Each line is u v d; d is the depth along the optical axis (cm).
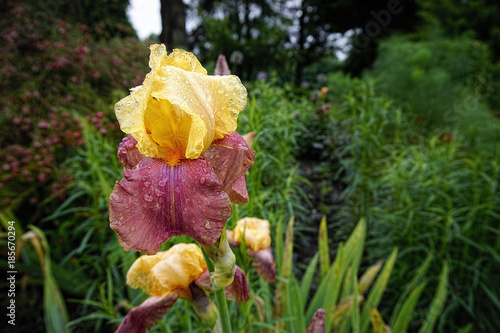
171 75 100
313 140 644
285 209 414
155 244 89
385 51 946
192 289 145
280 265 263
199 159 100
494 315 355
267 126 389
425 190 378
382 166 515
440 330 329
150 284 145
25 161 398
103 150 365
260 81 527
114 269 310
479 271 357
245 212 257
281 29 1719
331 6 1652
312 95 817
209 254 110
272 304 281
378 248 418
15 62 504
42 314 378
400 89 769
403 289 379
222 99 108
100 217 344
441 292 277
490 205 350
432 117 719
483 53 905
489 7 1146
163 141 105
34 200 390
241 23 1786
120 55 572
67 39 554
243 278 143
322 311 141
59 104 482
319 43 1855
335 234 476
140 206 91
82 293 368
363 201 439
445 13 1165
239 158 109
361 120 448
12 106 462
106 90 543
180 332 242
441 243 379
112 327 335
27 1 589
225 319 121
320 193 553
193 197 92
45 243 304
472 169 396
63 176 392
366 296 396
